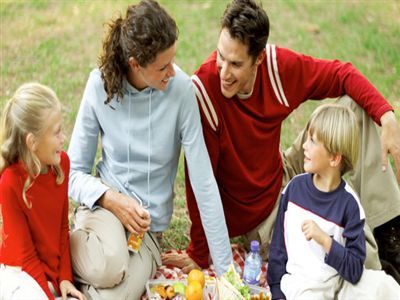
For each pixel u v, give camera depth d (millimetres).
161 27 2762
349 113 2900
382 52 5914
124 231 3139
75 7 6957
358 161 3354
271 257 3078
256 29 2877
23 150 2797
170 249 3705
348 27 6469
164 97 3070
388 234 3455
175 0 7152
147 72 2867
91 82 3125
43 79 5406
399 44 6078
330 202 2953
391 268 3381
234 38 2885
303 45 6102
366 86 3252
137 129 3127
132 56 2834
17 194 2846
